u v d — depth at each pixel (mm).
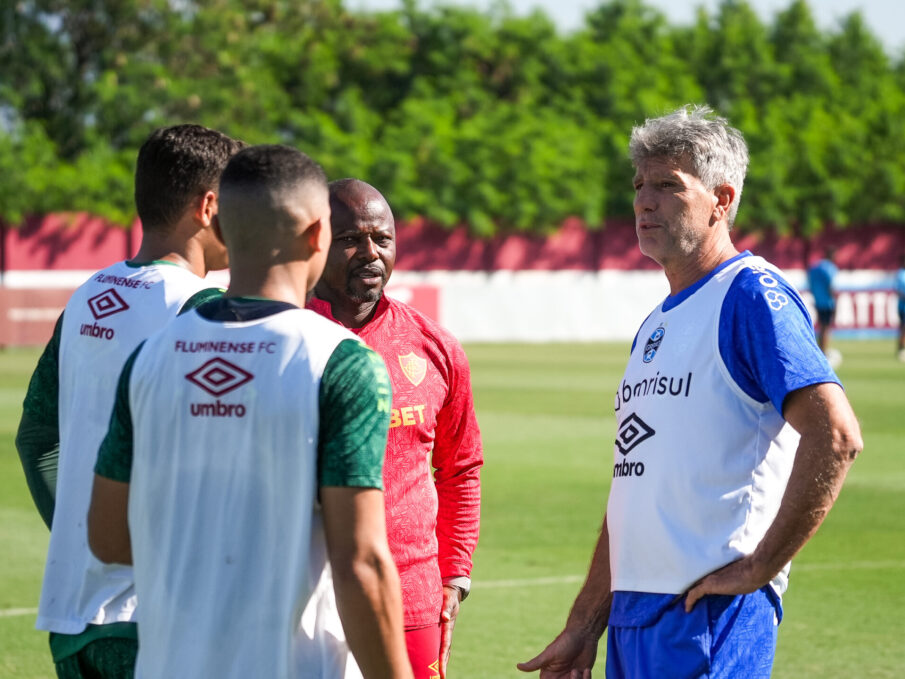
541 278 172000
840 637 24547
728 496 12539
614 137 180250
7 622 25562
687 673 12547
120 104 164250
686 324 13016
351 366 10352
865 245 191000
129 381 10883
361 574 10086
